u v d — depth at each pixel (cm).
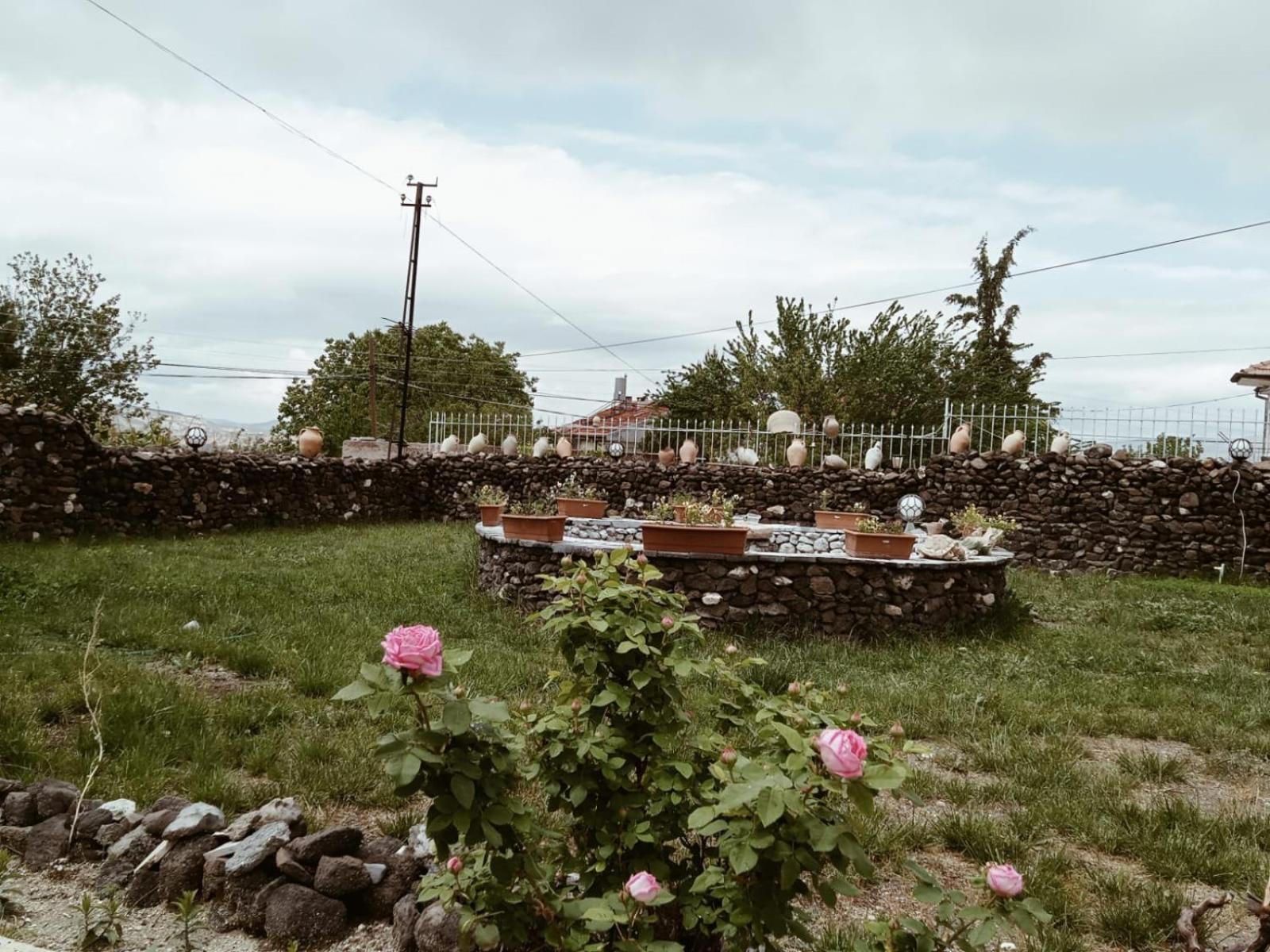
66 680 473
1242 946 262
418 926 233
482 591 888
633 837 204
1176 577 1338
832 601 773
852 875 312
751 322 2762
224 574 866
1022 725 521
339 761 387
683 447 1825
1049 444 1602
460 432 2100
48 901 259
